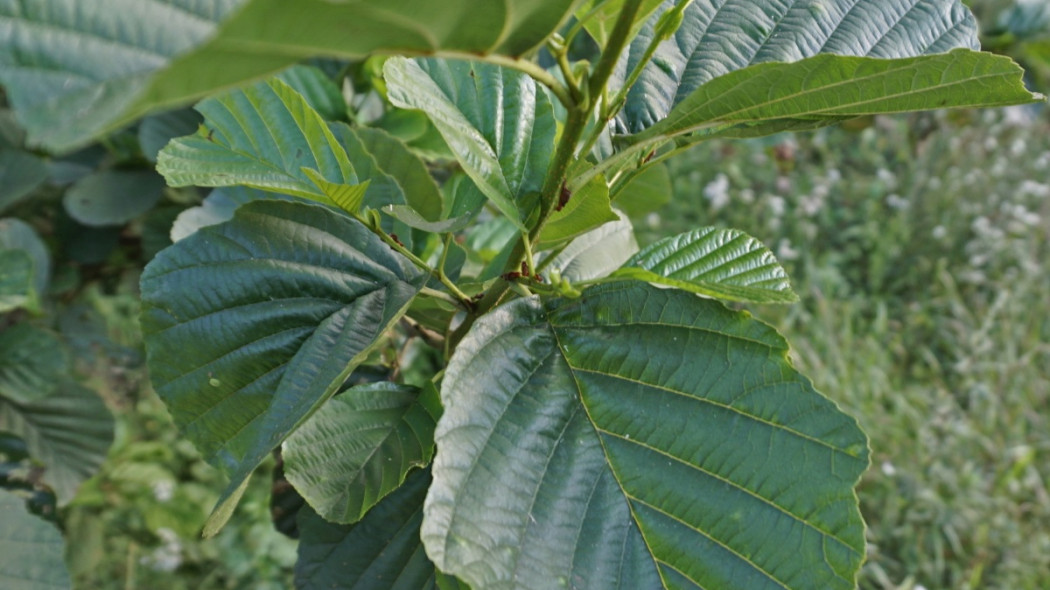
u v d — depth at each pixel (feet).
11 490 1.87
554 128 1.22
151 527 3.54
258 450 1.10
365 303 1.23
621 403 1.15
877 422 3.93
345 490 1.19
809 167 5.45
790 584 1.10
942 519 3.58
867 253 5.04
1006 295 4.30
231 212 1.54
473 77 1.22
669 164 5.33
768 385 1.14
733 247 1.20
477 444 1.11
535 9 0.96
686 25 1.33
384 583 1.26
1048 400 4.14
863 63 1.08
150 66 0.90
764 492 1.12
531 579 1.08
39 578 1.43
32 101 0.87
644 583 1.11
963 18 1.35
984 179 5.13
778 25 1.34
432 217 1.49
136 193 2.17
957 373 4.27
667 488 1.13
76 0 0.90
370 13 0.89
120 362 2.76
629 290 1.19
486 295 1.22
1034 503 3.75
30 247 2.22
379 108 1.76
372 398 1.23
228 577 3.62
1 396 2.08
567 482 1.12
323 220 1.26
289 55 0.88
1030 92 1.10
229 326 1.22
